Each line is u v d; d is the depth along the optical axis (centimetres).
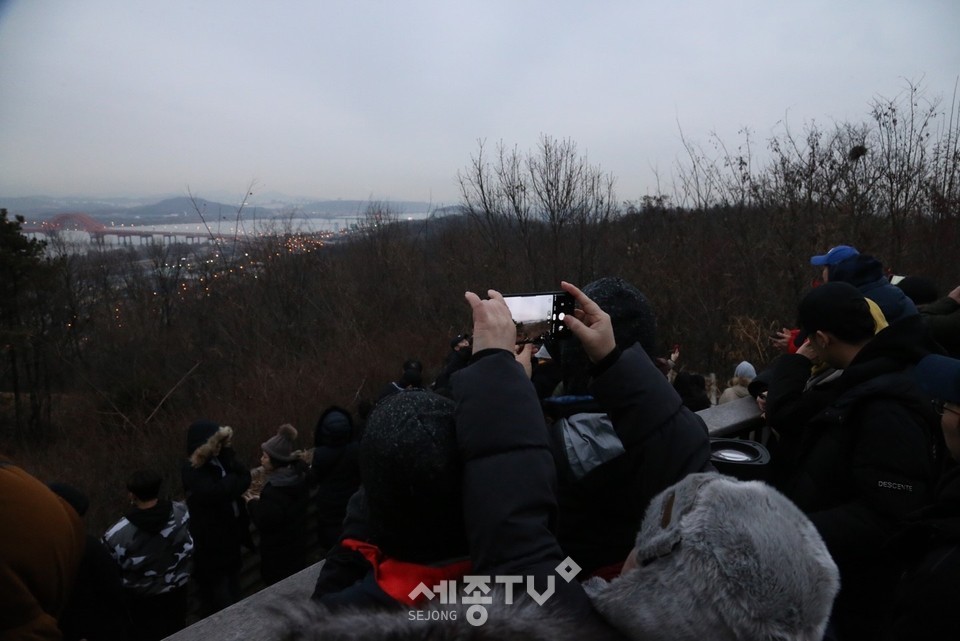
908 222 756
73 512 171
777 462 251
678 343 881
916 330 198
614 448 156
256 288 1416
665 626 97
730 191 929
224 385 1075
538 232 1269
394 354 1196
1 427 1198
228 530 470
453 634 87
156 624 394
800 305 224
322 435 504
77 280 1465
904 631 150
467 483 125
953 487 154
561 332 168
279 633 97
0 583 146
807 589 93
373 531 136
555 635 92
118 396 1028
